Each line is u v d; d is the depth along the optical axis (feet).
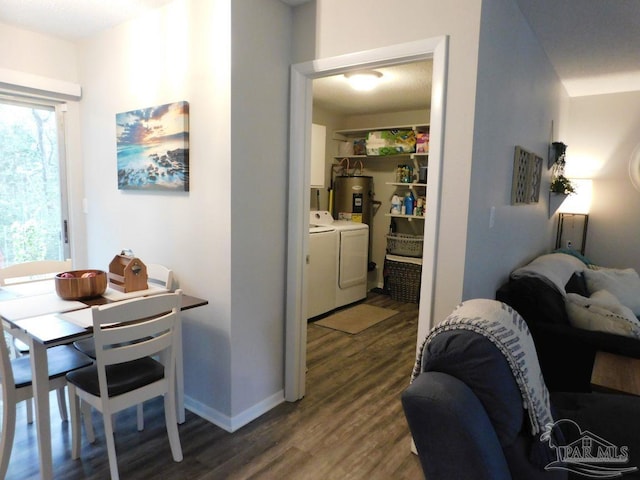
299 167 8.05
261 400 8.10
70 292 6.81
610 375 6.36
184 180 7.70
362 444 7.14
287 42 7.84
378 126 17.67
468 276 6.53
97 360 5.45
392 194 17.56
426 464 3.95
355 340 12.08
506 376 4.16
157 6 7.91
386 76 11.71
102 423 7.61
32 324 5.73
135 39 8.64
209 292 7.59
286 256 8.32
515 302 8.16
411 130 16.12
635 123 14.39
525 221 10.73
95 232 10.46
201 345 7.82
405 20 6.54
